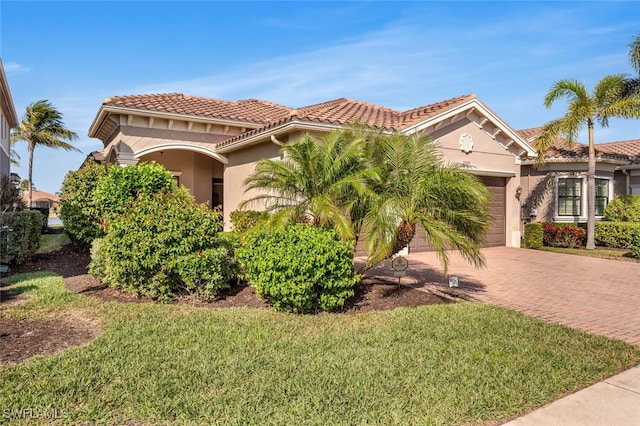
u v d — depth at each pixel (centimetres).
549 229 1917
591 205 1798
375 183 852
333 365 506
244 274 909
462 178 824
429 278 1109
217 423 381
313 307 752
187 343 567
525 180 2200
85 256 1355
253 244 773
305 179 838
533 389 459
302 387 449
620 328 709
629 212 1928
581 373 505
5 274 1060
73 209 1352
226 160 1727
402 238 837
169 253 802
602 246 1903
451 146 1596
